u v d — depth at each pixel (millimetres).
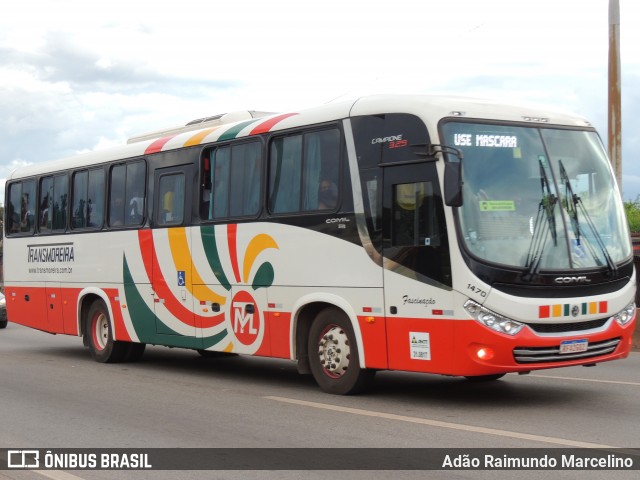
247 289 12125
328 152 10984
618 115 17734
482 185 9641
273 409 10070
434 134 9664
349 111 10711
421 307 9742
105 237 15234
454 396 10797
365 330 10398
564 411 9578
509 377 12562
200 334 13070
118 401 10945
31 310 17469
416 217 9836
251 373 13867
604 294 9883
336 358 10961
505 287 9344
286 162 11609
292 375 13547
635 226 30531
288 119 11656
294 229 11359
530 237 9633
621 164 17766
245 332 12195
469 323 9305
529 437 8109
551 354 9508
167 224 13758
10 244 18234
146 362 15656
